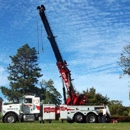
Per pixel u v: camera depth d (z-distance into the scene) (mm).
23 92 71125
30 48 75000
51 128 16703
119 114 49438
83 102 33000
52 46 33344
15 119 29844
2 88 70438
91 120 31609
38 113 30828
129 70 40406
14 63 73500
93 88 48031
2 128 15898
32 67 74750
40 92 72375
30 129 15625
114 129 16375
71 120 31562
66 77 33125
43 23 33062
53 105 31000
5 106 30062
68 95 33125
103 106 32219
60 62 33312
